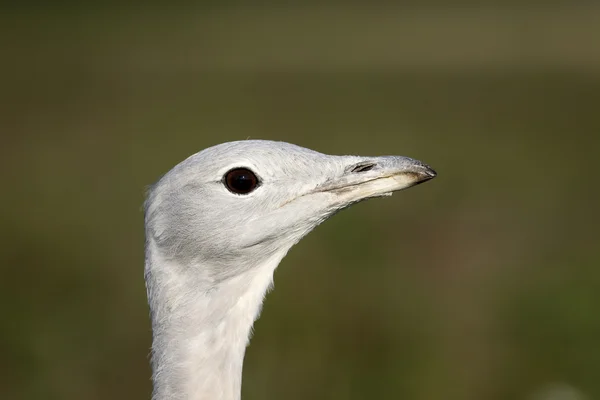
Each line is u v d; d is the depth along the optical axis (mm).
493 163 36062
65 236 25047
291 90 63312
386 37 105688
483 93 60875
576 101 56281
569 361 17312
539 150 38969
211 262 8945
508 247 24953
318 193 9102
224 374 8758
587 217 28375
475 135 42938
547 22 111562
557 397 15953
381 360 17203
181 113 50062
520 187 32156
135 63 81188
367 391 16156
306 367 16828
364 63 82750
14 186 31250
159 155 36469
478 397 16281
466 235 26062
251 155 8969
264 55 89875
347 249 23281
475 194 31094
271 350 17422
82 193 30312
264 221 8961
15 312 19047
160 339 8891
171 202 8969
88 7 135125
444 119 48375
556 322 18750
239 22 127250
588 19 113625
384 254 23531
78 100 55844
